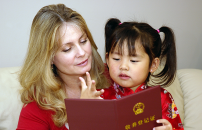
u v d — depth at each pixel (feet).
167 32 3.01
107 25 3.13
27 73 2.99
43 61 2.83
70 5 4.80
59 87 3.04
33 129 2.93
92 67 3.33
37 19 2.79
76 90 3.34
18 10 4.42
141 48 2.55
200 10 5.87
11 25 4.45
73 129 2.15
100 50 5.31
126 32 2.61
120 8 5.23
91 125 2.07
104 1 5.05
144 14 5.46
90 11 5.00
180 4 5.66
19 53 4.68
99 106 1.98
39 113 2.97
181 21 5.81
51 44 2.67
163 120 2.19
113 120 1.98
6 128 3.51
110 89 3.14
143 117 2.12
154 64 2.84
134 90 3.02
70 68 2.81
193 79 4.33
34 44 2.84
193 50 6.14
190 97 4.14
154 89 2.09
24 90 3.12
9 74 3.87
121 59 2.61
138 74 2.59
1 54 4.55
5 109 3.54
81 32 2.73
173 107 3.05
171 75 3.18
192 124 3.88
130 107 2.01
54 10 2.75
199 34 6.05
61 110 2.93
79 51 2.69
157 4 5.48
